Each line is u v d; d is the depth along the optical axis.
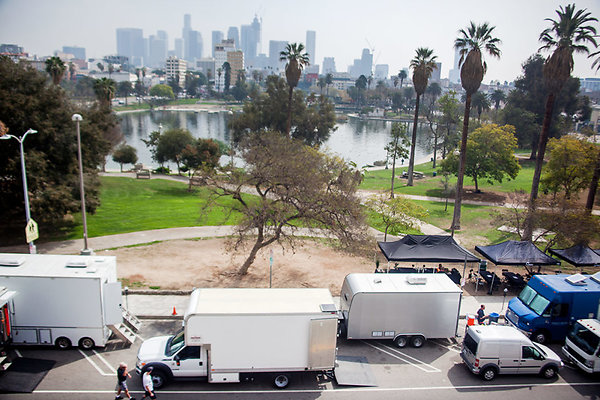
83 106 38.41
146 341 16.72
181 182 59.56
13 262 17.62
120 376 14.15
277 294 16.67
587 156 42.72
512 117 92.38
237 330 15.04
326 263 29.05
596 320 18.53
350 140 137.38
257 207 25.22
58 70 75.25
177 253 29.66
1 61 31.27
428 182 64.69
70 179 31.88
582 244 28.52
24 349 17.48
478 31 36.47
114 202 43.72
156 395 15.12
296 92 77.50
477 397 15.91
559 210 30.30
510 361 16.97
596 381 17.39
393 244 26.69
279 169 24.80
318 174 26.70
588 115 103.81
